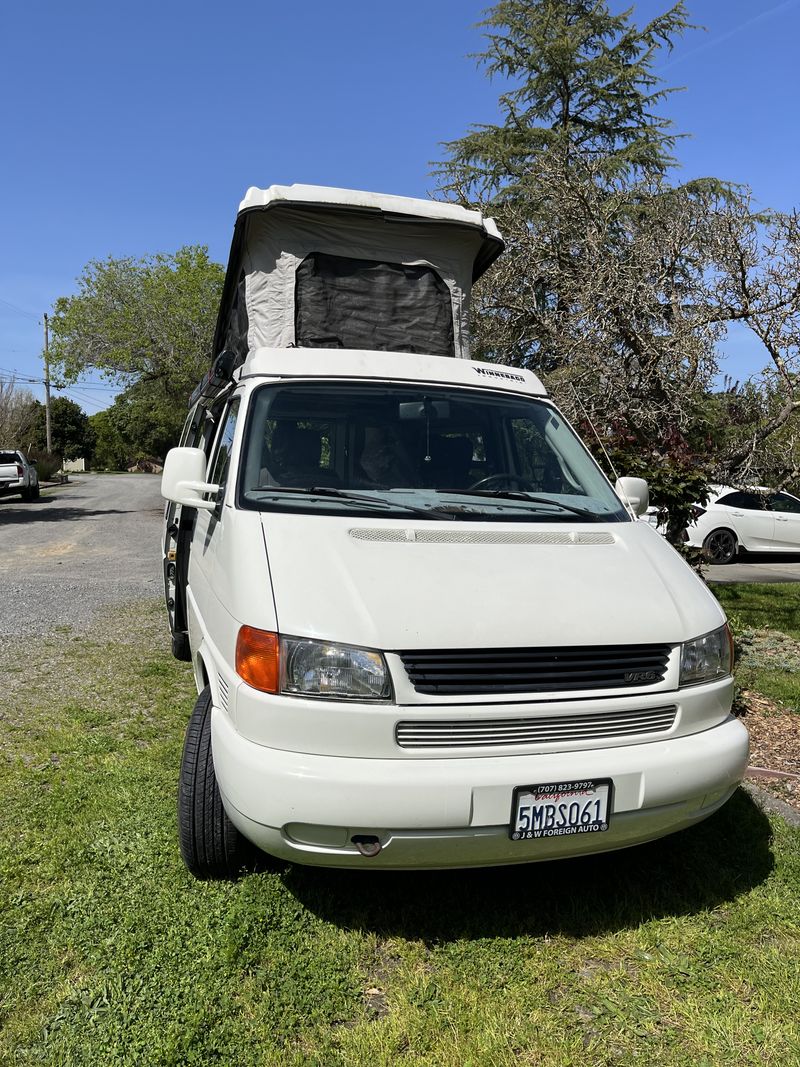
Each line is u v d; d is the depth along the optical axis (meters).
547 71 16.34
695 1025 2.56
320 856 2.68
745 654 7.12
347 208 5.00
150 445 60.31
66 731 4.97
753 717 5.47
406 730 2.67
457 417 4.09
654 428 7.62
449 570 3.01
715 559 15.38
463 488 3.86
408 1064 2.38
